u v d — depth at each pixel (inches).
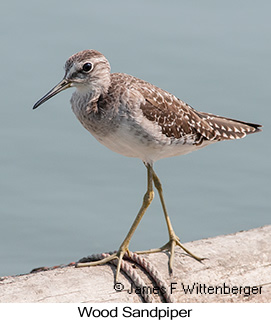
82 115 444.1
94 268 390.6
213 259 406.0
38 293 354.6
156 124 437.4
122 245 404.2
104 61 440.5
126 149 445.7
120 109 426.9
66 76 442.6
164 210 453.1
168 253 413.4
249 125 518.0
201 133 478.3
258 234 437.1
